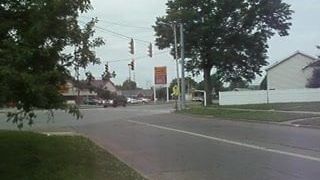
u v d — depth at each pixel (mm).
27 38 11289
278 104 52969
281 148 18125
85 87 13273
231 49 64562
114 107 78500
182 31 58719
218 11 63906
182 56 58125
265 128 28047
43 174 12602
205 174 13109
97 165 14336
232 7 63812
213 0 64062
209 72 67750
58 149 17391
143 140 23016
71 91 13406
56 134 24656
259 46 66188
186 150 18719
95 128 30969
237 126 30234
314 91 63844
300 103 53375
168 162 15625
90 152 17281
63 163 14289
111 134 26516
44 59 11516
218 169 13859
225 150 18234
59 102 11680
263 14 65500
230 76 67875
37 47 11391
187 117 42750
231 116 39000
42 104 11328
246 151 17656
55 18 11539
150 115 47000
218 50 64188
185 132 26750
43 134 23000
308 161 14727
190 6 64562
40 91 10750
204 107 55750
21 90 10781
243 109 46875
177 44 63969
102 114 49719
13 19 11977
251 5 64938
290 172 12906
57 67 11992
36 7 11289
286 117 34031
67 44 12219
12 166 13555
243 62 66438
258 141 20859
